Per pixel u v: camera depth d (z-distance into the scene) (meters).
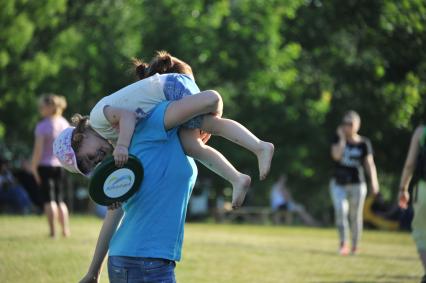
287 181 90.69
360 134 82.94
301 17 83.00
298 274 23.02
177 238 10.73
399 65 54.00
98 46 76.19
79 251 24.84
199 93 10.66
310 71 85.12
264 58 78.44
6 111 72.25
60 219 29.80
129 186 10.50
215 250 28.34
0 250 24.23
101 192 10.38
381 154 86.75
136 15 78.69
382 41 49.69
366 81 80.44
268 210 75.19
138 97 10.70
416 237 17.88
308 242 36.34
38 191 32.69
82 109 76.19
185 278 20.89
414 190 17.84
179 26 77.12
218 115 10.91
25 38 66.69
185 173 10.80
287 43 84.69
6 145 72.31
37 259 22.59
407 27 44.34
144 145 10.66
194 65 76.75
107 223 11.44
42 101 29.59
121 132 10.41
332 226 68.25
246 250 29.14
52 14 71.50
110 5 78.44
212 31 77.44
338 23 62.72
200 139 11.09
